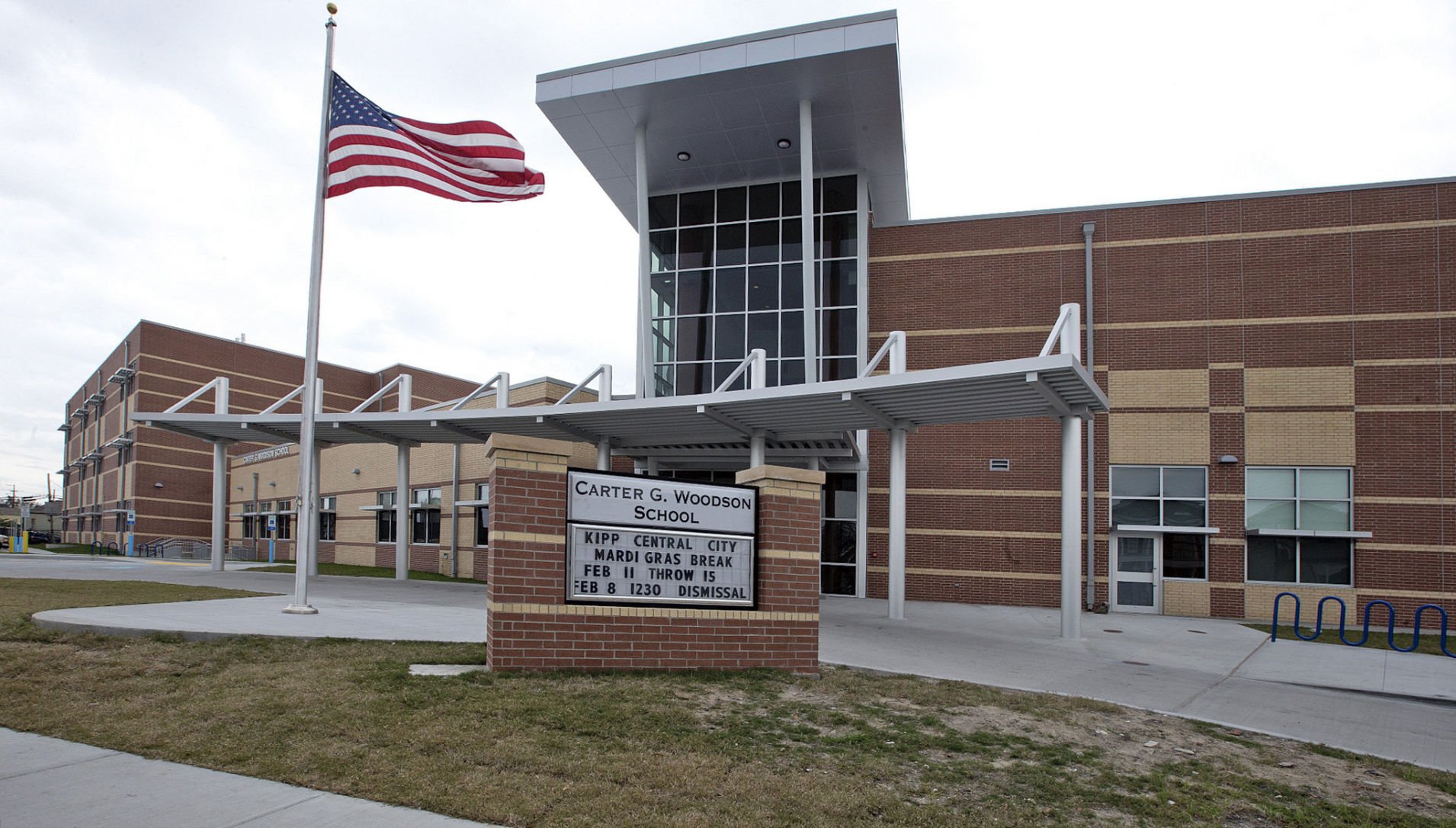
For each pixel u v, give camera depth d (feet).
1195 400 72.28
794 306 74.49
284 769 16.93
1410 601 66.74
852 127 68.74
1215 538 70.90
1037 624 57.11
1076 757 20.93
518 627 26.35
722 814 15.69
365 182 45.44
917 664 35.01
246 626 32.30
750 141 71.67
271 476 154.92
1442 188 69.05
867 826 15.48
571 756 18.40
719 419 60.44
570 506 27.40
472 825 14.70
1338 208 71.00
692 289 77.71
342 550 126.41
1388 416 68.64
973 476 75.97
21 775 16.46
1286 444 70.33
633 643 27.68
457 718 20.66
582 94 66.23
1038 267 76.54
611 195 82.38
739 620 29.14
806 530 30.55
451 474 100.99
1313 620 68.44
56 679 23.38
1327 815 17.85
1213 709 29.48
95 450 204.95
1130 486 72.95
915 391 50.65
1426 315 68.54
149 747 18.16
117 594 46.42
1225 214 73.20
